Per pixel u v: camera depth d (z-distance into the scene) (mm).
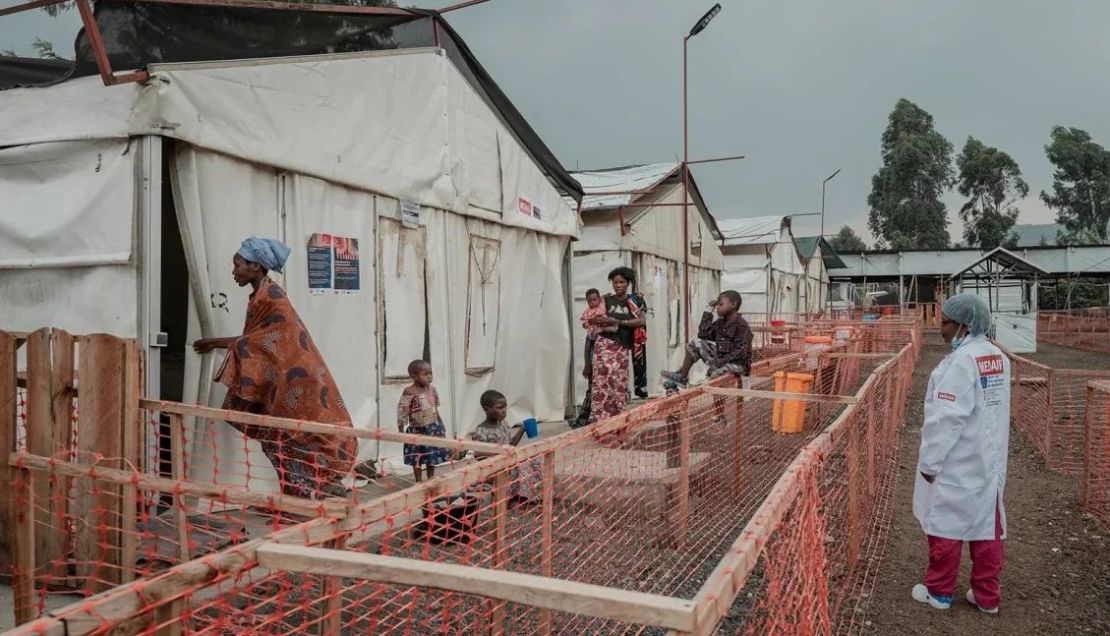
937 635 4309
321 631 2471
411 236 7656
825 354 10031
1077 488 7656
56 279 5227
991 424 4578
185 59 5609
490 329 9188
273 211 6043
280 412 4762
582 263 13109
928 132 71062
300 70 6234
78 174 5203
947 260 42531
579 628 3643
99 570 4074
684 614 1469
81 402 4125
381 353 7156
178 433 4246
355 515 2354
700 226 17781
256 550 1773
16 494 3758
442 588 1646
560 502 5047
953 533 4598
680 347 15773
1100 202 67250
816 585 2971
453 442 3570
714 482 6660
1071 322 34438
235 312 5664
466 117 8633
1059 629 4414
